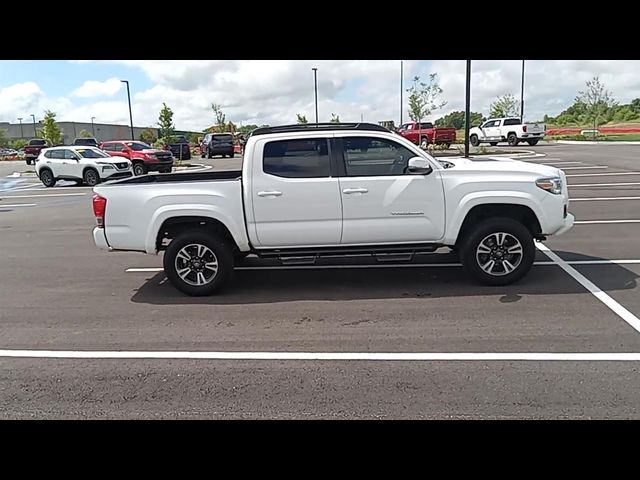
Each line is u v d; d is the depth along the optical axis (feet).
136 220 18.88
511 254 18.95
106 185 19.15
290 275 21.88
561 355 13.29
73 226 37.17
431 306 17.33
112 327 16.39
